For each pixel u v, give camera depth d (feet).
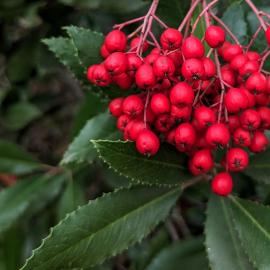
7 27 1.47
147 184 1.02
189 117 0.93
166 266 1.25
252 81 0.90
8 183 1.45
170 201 1.03
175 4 1.05
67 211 1.28
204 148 0.95
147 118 0.94
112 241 0.99
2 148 1.34
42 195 1.32
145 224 1.01
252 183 1.19
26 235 1.35
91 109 1.23
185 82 0.90
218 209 1.05
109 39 0.94
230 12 1.07
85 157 1.08
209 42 0.93
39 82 1.51
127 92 1.04
